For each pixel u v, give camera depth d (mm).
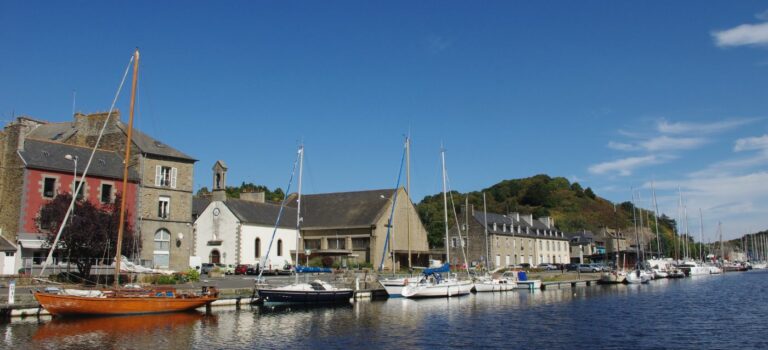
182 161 56250
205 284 45656
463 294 56031
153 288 35438
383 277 57125
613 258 112938
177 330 30234
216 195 72375
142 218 52312
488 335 31547
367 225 77312
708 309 44656
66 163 48219
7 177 46781
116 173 51219
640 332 33062
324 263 73938
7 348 24828
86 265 41469
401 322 35625
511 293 60250
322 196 88125
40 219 42062
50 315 31359
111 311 32438
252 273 61844
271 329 31859
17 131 46844
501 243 100000
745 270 146625
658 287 72125
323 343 28453
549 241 117312
